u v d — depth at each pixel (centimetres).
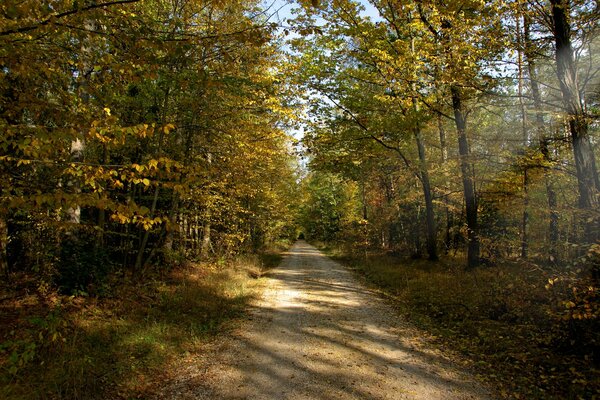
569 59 700
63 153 527
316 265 2197
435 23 955
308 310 959
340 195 3947
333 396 464
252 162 1412
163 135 1105
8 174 449
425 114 1367
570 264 545
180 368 559
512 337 675
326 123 1594
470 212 1370
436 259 1712
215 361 588
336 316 893
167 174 433
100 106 585
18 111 474
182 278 1228
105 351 571
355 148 1655
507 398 461
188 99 1022
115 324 695
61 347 527
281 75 1249
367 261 2022
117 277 969
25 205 367
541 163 911
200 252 1683
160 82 1012
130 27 430
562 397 452
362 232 2333
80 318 684
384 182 2280
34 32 416
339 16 1288
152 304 888
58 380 449
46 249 852
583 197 674
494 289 848
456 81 848
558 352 584
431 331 761
